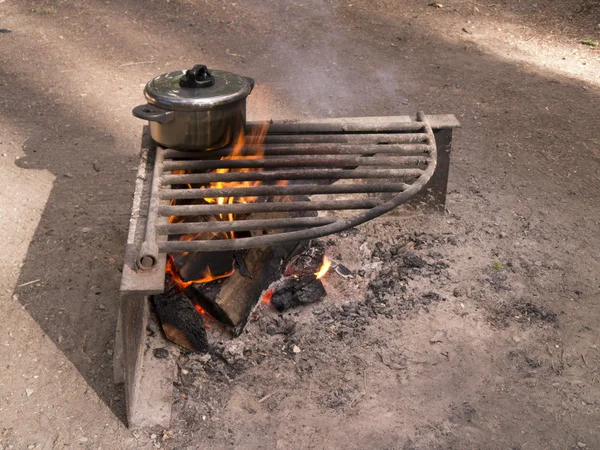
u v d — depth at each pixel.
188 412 1.72
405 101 3.03
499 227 2.27
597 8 3.94
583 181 2.50
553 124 2.85
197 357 1.82
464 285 2.04
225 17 3.97
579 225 2.28
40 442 1.67
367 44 3.64
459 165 2.58
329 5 4.16
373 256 2.12
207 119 1.76
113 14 4.01
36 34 3.73
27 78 3.21
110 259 2.15
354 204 1.76
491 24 3.92
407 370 1.81
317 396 1.76
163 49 3.57
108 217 2.32
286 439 1.67
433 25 3.90
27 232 2.25
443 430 1.69
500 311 1.97
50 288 2.05
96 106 2.97
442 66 3.39
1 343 1.89
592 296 2.02
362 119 2.12
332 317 1.93
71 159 2.61
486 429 1.69
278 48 3.59
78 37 3.70
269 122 2.04
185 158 1.88
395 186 1.82
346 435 1.68
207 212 1.71
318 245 2.13
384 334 1.89
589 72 3.32
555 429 1.69
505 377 1.80
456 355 1.85
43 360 1.85
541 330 1.92
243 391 1.76
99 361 1.85
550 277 2.08
